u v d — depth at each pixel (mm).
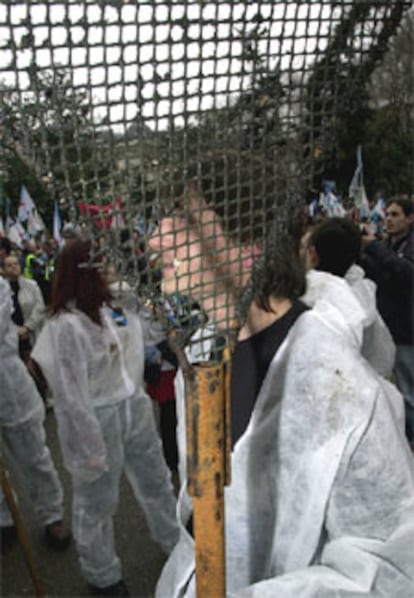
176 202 660
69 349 2232
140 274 646
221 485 761
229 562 1034
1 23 526
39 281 6102
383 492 890
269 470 989
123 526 3229
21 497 3314
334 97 668
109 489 2482
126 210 611
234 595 892
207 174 641
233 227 713
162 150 612
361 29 659
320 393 917
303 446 930
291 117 662
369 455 888
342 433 898
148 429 2633
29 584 2787
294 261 1022
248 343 1018
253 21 600
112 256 627
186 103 597
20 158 586
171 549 2805
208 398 733
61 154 564
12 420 2910
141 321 2570
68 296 2281
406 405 3480
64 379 2232
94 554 2527
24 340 4688
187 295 699
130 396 2488
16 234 7453
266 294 991
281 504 962
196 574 793
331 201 6043
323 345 943
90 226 602
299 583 863
